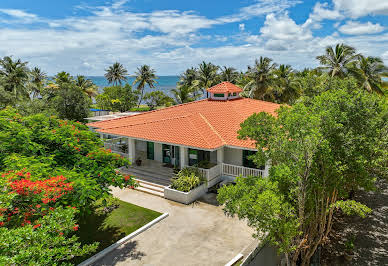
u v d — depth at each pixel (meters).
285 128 9.89
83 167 13.09
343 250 15.48
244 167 19.23
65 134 13.93
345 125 10.37
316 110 10.66
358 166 10.35
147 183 20.33
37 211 9.23
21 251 6.30
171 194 18.19
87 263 11.72
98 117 34.53
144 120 25.28
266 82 41.56
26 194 8.88
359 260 14.67
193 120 22.14
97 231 14.51
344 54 34.34
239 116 23.28
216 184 19.97
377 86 34.31
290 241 10.70
